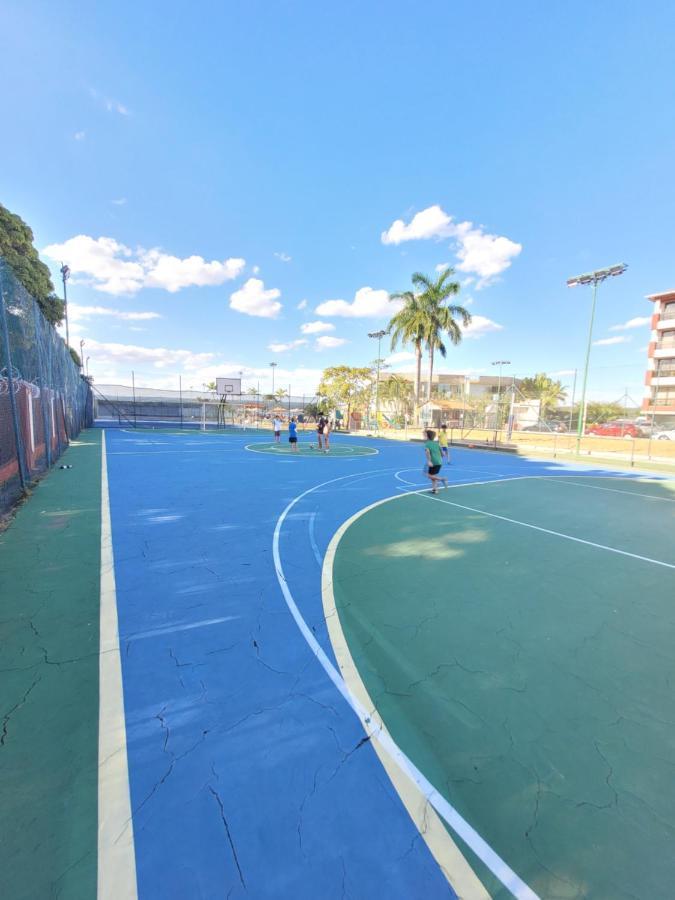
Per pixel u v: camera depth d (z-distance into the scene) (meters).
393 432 33.41
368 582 4.46
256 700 2.56
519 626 3.65
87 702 2.49
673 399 35.41
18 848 1.65
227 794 1.92
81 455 14.52
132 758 2.10
